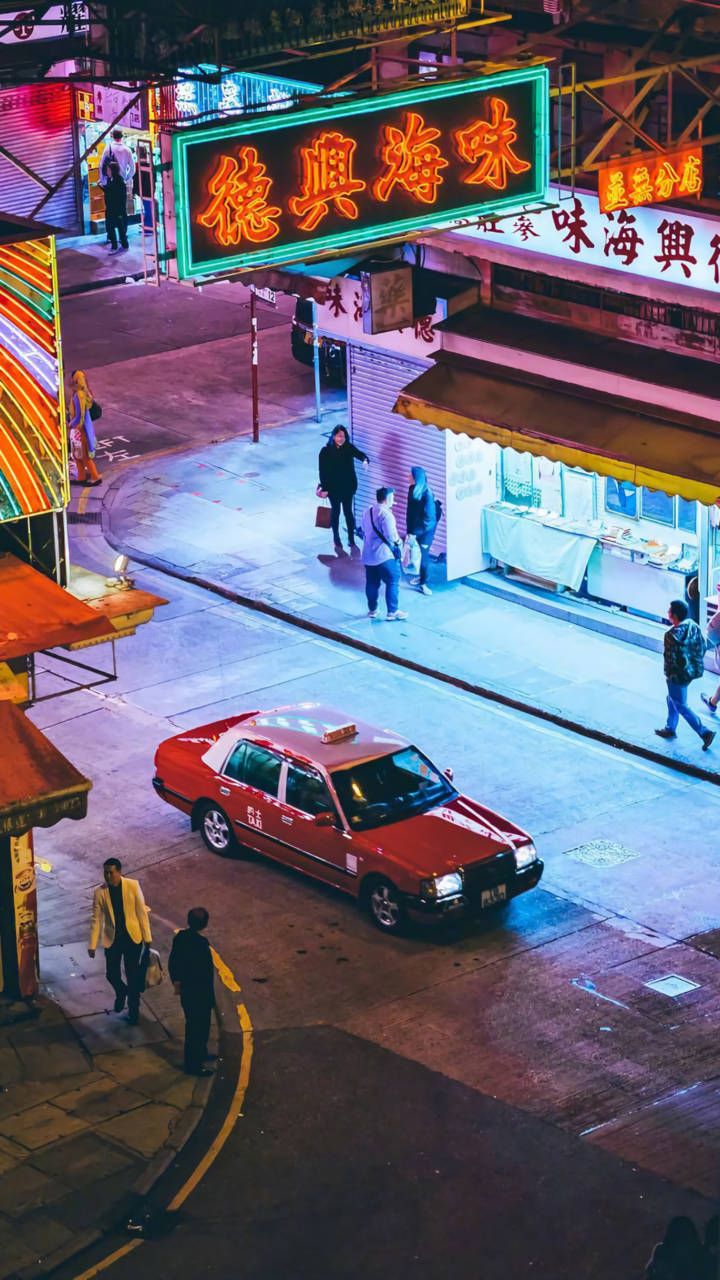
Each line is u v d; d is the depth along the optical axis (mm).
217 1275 18734
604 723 30500
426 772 26141
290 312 51312
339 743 26203
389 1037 22766
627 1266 18688
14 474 21625
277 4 22516
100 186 56375
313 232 22609
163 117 24031
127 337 49344
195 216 21609
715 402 29266
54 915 25609
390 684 32219
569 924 25156
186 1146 20828
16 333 21234
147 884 26328
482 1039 22672
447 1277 18625
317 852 25438
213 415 44312
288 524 38781
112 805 28578
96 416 40500
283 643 33875
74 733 30672
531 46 30922
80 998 23672
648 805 28203
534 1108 21328
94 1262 18969
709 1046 22438
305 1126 21125
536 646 33438
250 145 21812
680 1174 20078
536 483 35406
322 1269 18797
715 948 24531
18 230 21484
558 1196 19797
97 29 24578
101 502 39781
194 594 35875
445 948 24641
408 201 23422
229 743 26719
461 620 34562
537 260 31156
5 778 19641
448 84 23391
